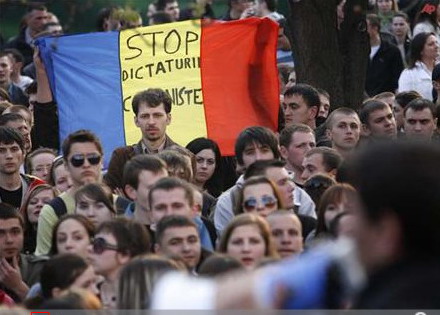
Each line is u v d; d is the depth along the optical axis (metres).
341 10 32.44
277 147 22.45
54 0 23.06
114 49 27.14
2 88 33.84
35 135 27.81
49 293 14.73
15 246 19.69
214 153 24.80
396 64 36.59
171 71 27.06
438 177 6.86
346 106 28.16
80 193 19.23
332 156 22.00
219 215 20.28
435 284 6.80
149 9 38.69
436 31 36.31
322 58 27.97
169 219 16.20
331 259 6.88
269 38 27.06
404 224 6.88
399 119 28.84
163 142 23.67
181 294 6.82
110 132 26.77
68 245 17.53
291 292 6.79
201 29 27.03
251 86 27.03
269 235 15.70
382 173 6.90
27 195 22.89
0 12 36.28
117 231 15.98
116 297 13.12
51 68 27.23
